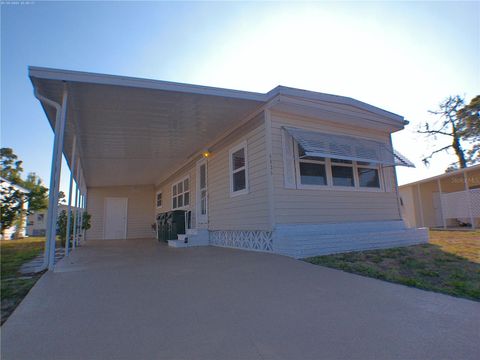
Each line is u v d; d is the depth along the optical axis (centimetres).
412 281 371
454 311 278
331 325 247
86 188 1550
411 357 194
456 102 2461
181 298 319
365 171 823
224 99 616
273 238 627
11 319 260
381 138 888
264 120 674
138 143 848
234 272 443
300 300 312
